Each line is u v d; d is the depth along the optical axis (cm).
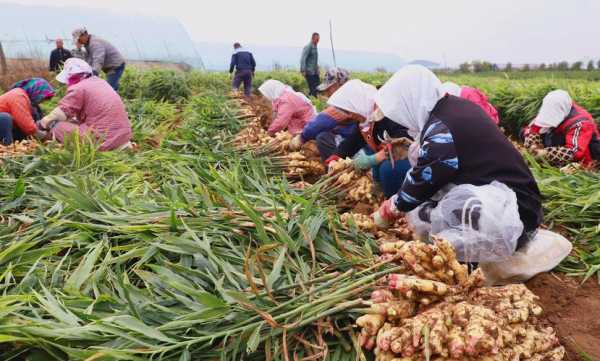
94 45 909
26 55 1925
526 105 901
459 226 256
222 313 201
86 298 212
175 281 212
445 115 267
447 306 198
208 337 193
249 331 198
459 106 272
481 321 185
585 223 364
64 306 203
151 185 390
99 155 445
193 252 243
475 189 258
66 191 289
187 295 223
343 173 376
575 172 443
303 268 240
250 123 718
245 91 1411
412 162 299
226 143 549
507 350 190
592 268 296
